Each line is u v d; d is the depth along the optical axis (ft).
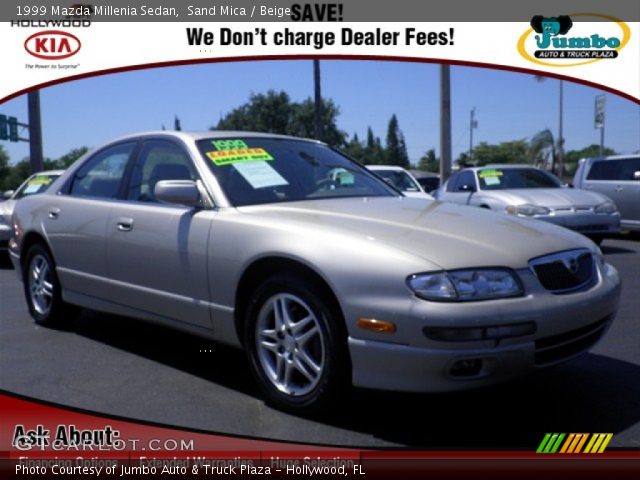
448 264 10.71
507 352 10.55
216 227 13.25
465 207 14.56
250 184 14.37
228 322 13.12
